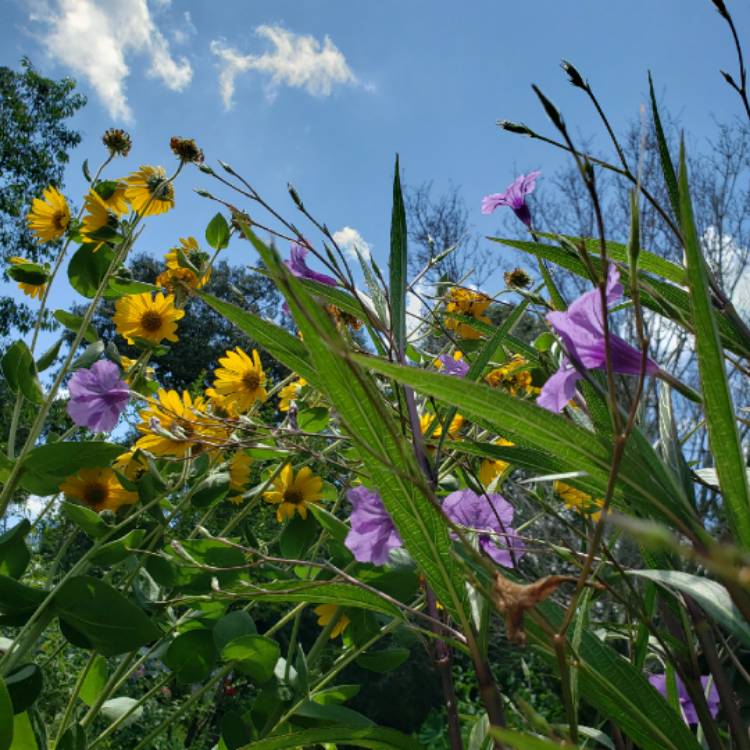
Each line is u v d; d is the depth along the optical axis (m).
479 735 1.05
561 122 0.56
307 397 1.85
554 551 0.90
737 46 0.81
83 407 1.61
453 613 0.69
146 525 1.79
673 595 0.73
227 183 1.11
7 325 13.80
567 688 0.53
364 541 0.83
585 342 0.67
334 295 1.00
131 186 2.36
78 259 2.28
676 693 0.88
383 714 5.76
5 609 1.41
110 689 1.66
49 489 1.68
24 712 1.35
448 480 1.40
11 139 14.45
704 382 0.51
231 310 0.76
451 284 1.47
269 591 0.87
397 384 0.91
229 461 1.75
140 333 2.17
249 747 0.87
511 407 0.53
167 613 1.73
